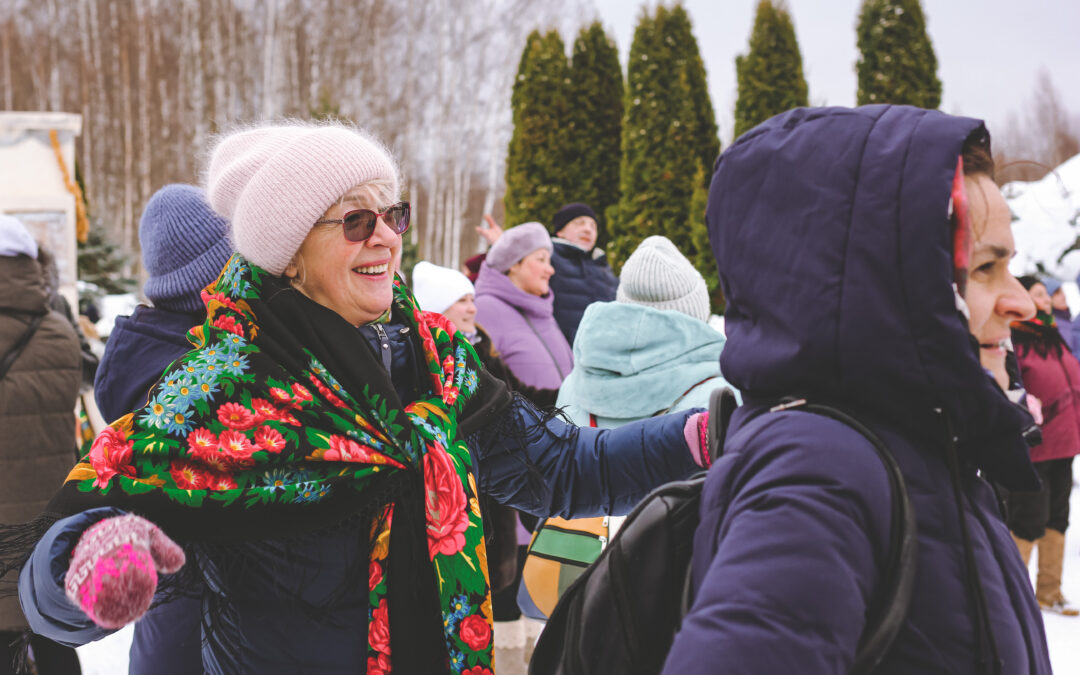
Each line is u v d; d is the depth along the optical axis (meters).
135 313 2.32
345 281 1.56
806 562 0.90
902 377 1.01
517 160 13.75
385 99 28.05
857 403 1.04
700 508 1.10
